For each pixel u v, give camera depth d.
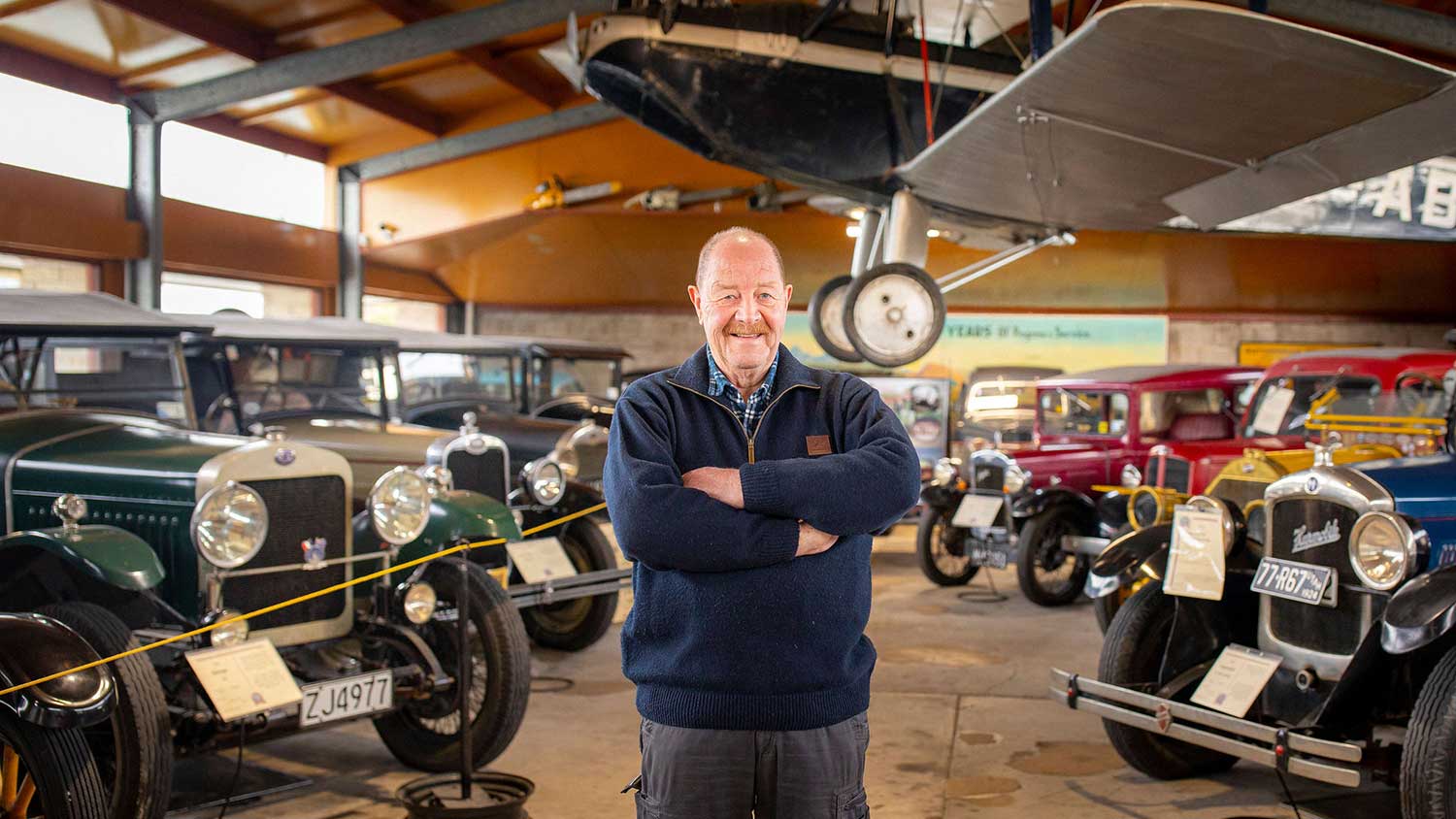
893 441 1.80
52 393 4.39
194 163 11.37
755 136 6.59
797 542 1.71
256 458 3.40
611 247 14.24
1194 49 4.59
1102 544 6.46
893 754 3.93
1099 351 14.86
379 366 6.17
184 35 9.32
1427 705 2.76
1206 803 3.43
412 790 3.15
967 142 6.07
